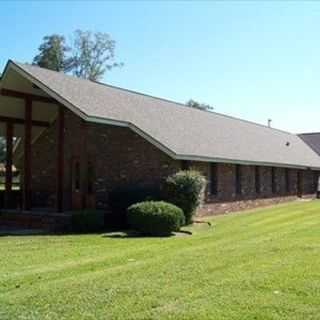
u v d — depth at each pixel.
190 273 9.09
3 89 19.41
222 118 32.06
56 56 50.75
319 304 7.01
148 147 20.44
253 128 35.03
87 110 18.41
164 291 7.74
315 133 45.47
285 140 37.78
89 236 15.66
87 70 51.44
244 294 7.54
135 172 20.67
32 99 20.36
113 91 23.28
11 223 19.62
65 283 8.38
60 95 18.62
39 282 8.54
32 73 19.08
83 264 10.30
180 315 6.54
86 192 21.22
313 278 8.59
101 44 51.88
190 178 18.39
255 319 6.38
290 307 6.86
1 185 39.56
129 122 19.64
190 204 18.33
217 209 22.83
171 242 13.98
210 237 14.98
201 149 21.33
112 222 18.41
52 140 23.88
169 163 19.94
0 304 7.15
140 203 16.72
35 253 12.03
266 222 19.34
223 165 23.58
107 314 6.63
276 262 10.20
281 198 30.72
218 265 9.88
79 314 6.65
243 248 12.34
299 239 14.11
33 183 24.25
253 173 26.81
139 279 8.60
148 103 24.66
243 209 25.36
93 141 21.84
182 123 24.42
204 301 7.16
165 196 18.52
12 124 22.69
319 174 37.78
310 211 24.14
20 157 25.58
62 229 17.72
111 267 9.90
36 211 19.81
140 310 6.78
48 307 6.98
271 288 7.89
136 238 15.12
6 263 10.59
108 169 21.34
